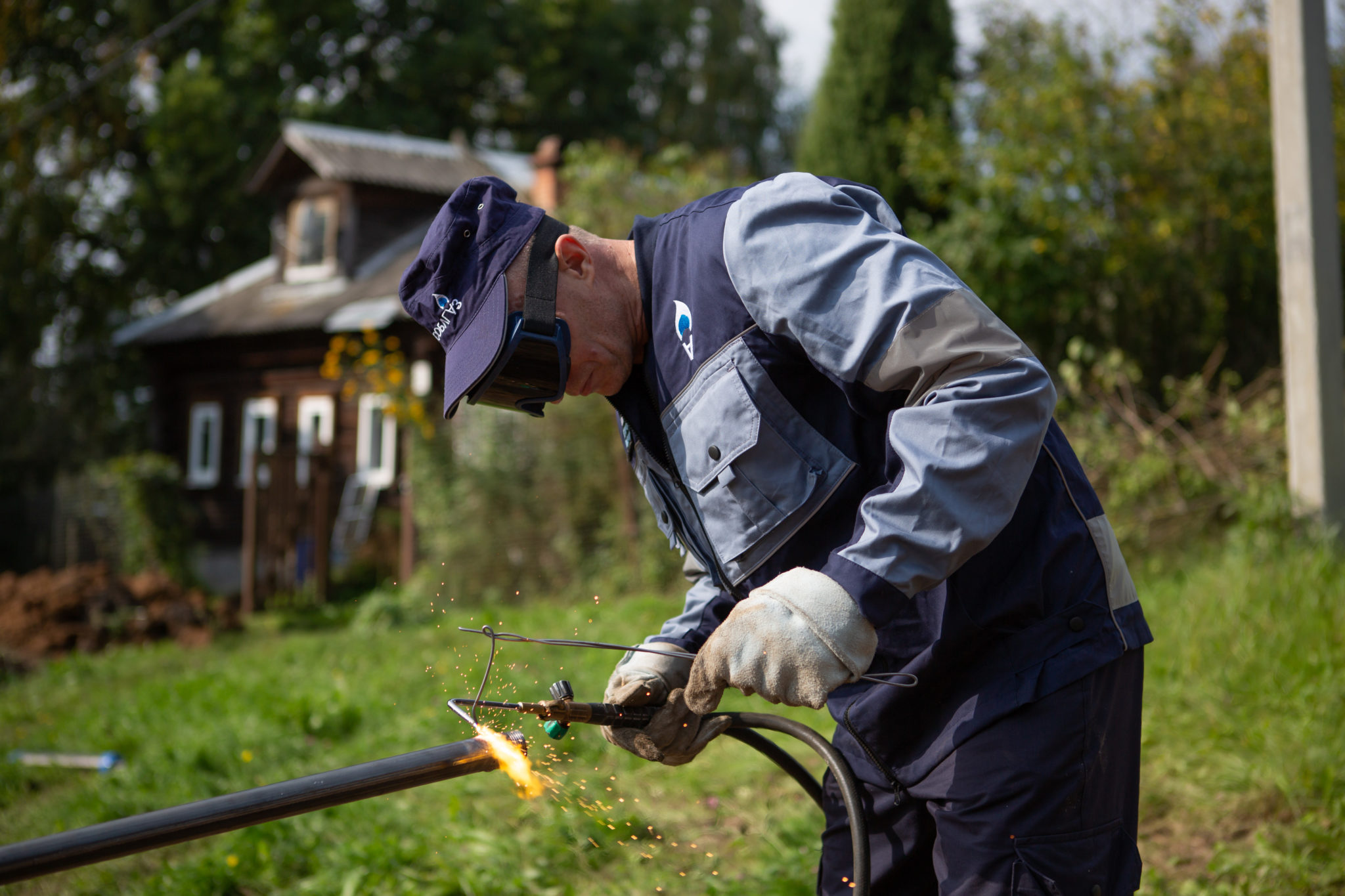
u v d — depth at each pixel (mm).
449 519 9195
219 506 15789
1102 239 8508
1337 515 5016
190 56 21016
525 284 1548
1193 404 6148
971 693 1539
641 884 2914
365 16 22969
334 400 14578
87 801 4027
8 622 8773
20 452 18359
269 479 11133
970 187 8859
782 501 1530
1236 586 4395
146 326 16672
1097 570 1563
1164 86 8617
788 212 1475
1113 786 1546
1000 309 8516
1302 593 4246
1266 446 5770
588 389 1670
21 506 17094
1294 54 5203
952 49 10844
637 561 8445
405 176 15562
